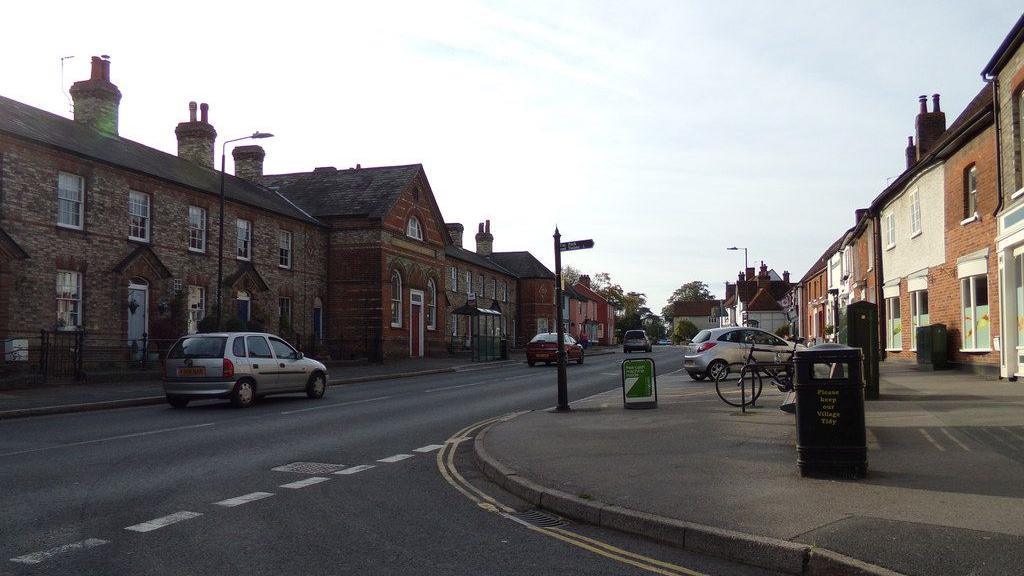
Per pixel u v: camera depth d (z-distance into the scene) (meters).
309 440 11.49
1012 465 7.71
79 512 6.83
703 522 5.94
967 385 15.59
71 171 22.72
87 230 23.11
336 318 36.56
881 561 4.86
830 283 47.50
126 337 24.31
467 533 6.21
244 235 30.97
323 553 5.60
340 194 38.75
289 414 15.11
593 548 5.79
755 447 9.49
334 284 36.75
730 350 22.78
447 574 5.13
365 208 37.16
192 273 27.56
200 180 29.41
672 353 55.59
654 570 5.25
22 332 20.92
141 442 11.18
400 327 38.31
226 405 17.08
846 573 4.85
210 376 16.20
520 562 5.41
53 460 9.58
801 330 64.81
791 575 5.14
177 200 26.94
